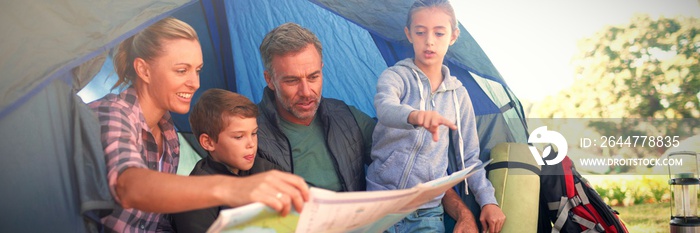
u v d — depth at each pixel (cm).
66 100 223
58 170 217
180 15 306
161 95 249
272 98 276
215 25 313
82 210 209
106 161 213
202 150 314
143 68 248
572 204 285
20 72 218
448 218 289
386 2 294
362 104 321
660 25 721
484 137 305
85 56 226
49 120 220
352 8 291
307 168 270
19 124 217
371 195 155
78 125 219
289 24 271
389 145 273
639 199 634
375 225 182
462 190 290
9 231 213
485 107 312
